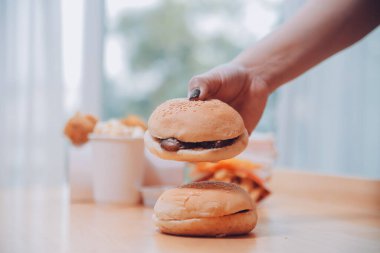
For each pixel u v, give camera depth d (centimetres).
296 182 85
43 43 131
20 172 132
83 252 40
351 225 56
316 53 64
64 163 134
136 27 206
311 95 139
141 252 40
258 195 69
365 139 137
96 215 62
